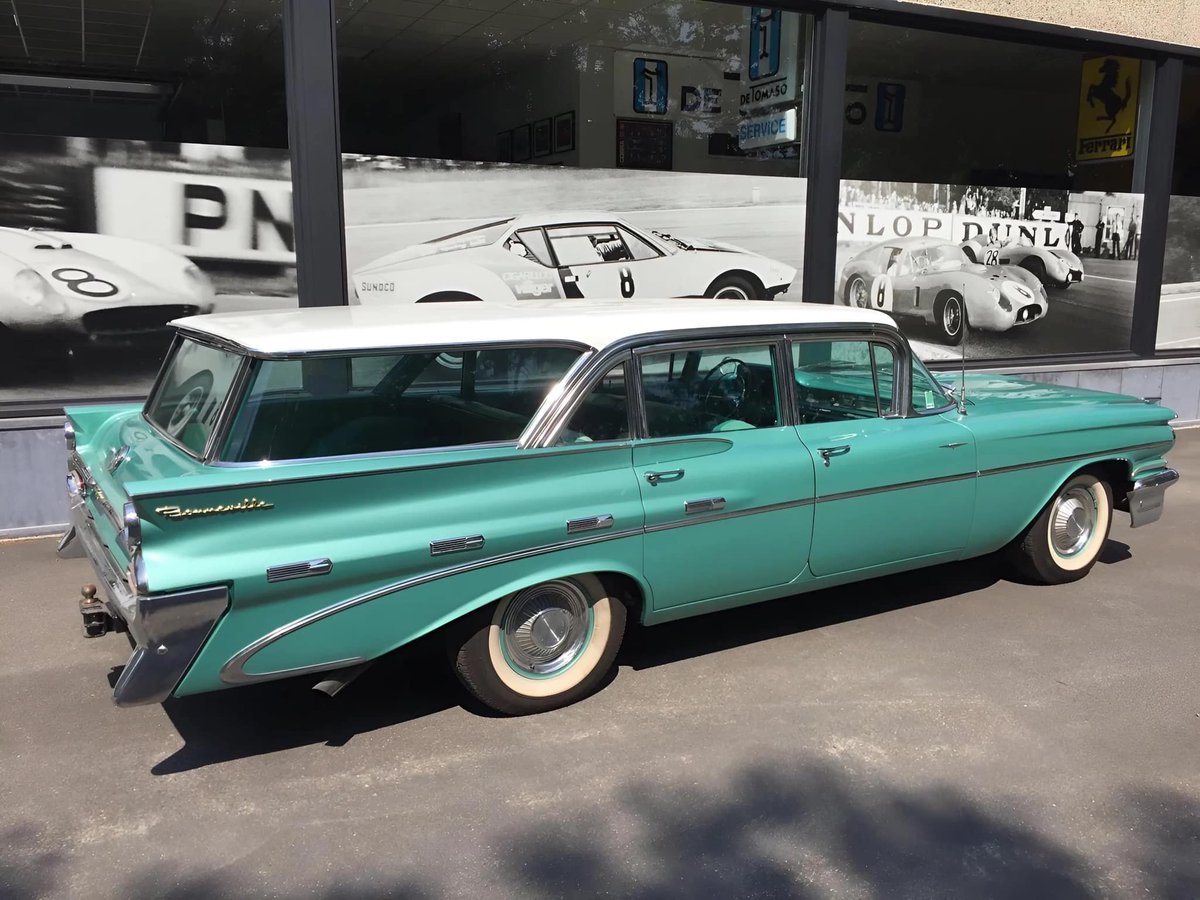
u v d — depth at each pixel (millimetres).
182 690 2926
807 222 8609
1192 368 10688
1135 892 2639
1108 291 10297
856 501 4195
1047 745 3445
